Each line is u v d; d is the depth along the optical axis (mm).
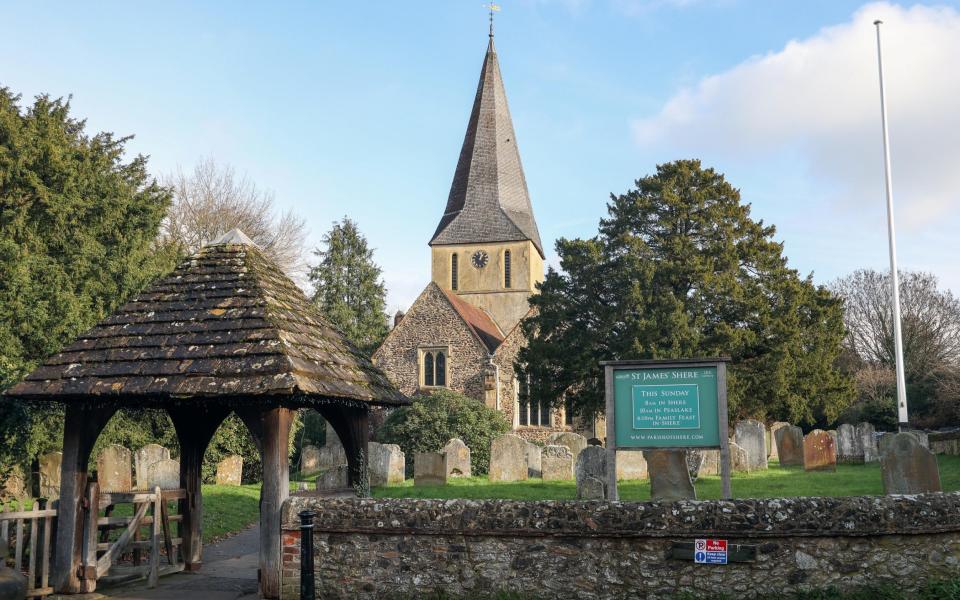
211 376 8500
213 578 10180
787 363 28609
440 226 57188
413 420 31969
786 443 22984
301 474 29750
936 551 7469
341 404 9617
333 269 55031
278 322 9250
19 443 16500
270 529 8367
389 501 8219
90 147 23891
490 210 55500
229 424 24188
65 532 8945
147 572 9906
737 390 27922
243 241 10672
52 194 20672
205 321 9344
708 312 29562
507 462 21812
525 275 54062
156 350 9023
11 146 20453
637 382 8430
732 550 7480
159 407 10539
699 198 30797
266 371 8398
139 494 9891
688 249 29641
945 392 38938
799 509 7508
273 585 8297
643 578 7613
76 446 9062
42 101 22531
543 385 31516
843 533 7438
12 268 18625
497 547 7891
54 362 9148
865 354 50969
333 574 8203
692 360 8320
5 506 8648
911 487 12961
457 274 55000
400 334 44125
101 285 20875
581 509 7770
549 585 7758
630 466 20000
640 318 28734
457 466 24781
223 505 17844
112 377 8766
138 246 22875
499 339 50344
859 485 16453
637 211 31328
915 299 48125
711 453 20688
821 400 31406
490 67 58281
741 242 31000
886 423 40406
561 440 24656
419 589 7988
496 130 57250
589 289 31125
